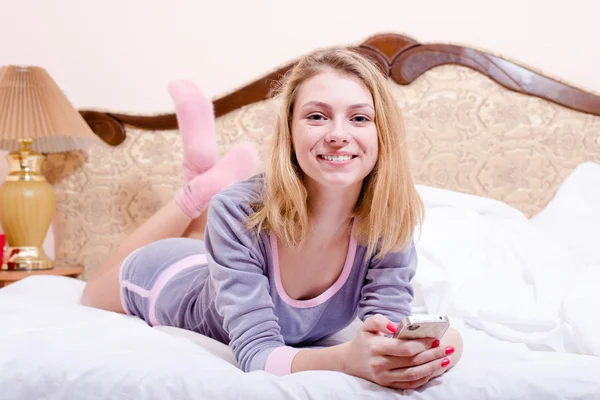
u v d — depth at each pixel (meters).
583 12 2.33
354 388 0.83
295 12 2.44
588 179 2.08
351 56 1.07
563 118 2.22
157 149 2.34
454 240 1.71
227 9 2.46
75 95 2.47
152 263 1.49
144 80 2.48
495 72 2.25
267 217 1.07
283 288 1.13
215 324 1.23
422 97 2.28
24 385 0.84
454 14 2.38
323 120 1.01
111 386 0.81
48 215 2.19
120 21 2.48
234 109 2.34
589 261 1.85
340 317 1.20
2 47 2.47
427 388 0.85
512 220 1.89
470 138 2.25
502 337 1.28
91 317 1.33
